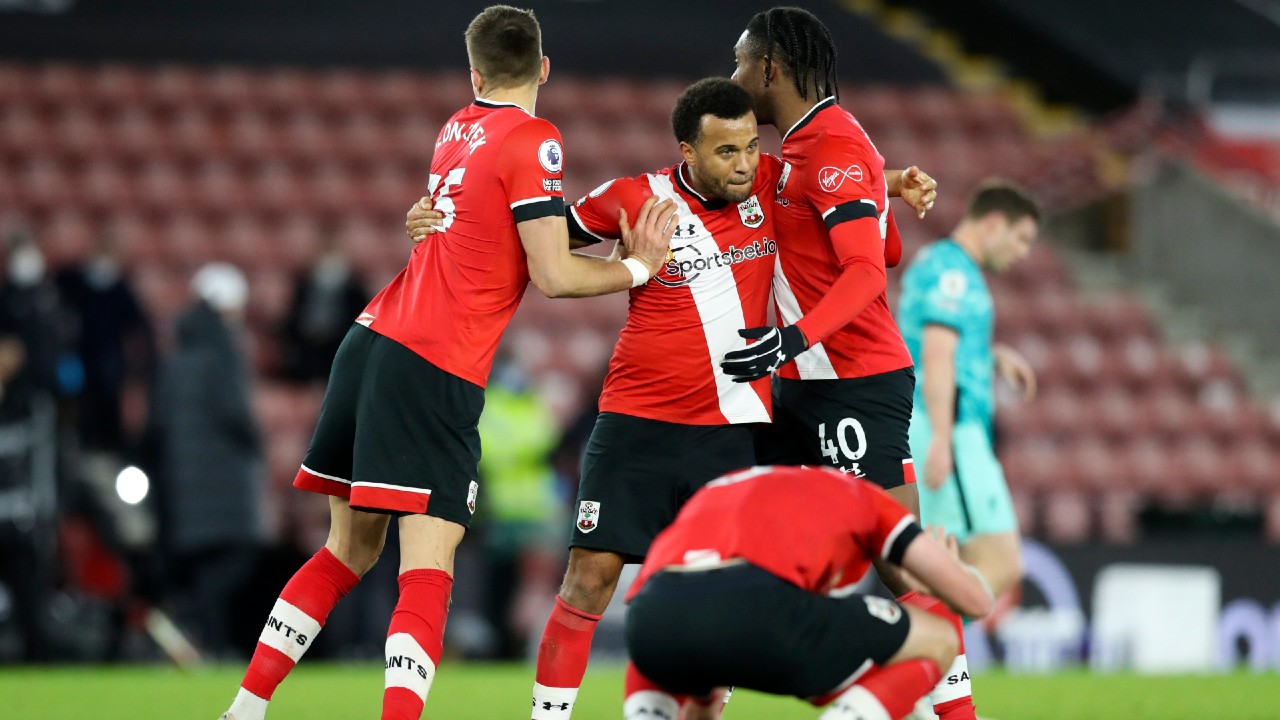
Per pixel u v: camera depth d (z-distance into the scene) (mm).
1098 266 65250
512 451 38344
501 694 27547
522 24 17328
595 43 74250
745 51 17562
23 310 37656
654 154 66750
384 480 16438
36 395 36781
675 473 17125
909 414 17906
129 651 37562
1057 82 76438
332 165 64000
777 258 17703
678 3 77688
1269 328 60281
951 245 22484
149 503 37875
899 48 76562
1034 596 37688
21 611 35875
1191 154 68312
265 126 65625
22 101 64125
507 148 16625
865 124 70812
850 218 16578
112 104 65062
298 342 42094
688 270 17109
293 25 72125
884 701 13117
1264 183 68188
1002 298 61344
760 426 17734
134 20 70188
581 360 54562
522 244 16688
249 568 37094
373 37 72312
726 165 16406
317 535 43656
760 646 12922
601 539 17094
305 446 48656
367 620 39750
